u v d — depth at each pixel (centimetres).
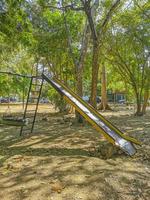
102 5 1717
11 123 927
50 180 477
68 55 2017
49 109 2939
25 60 2728
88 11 1352
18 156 665
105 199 405
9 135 1031
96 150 715
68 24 1883
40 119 1703
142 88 2145
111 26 1898
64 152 716
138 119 1777
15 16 1017
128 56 2123
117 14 1858
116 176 496
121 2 1736
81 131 1141
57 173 517
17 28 1076
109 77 3309
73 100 771
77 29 1930
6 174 515
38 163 594
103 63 2314
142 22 1941
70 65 2212
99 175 500
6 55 1873
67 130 1181
